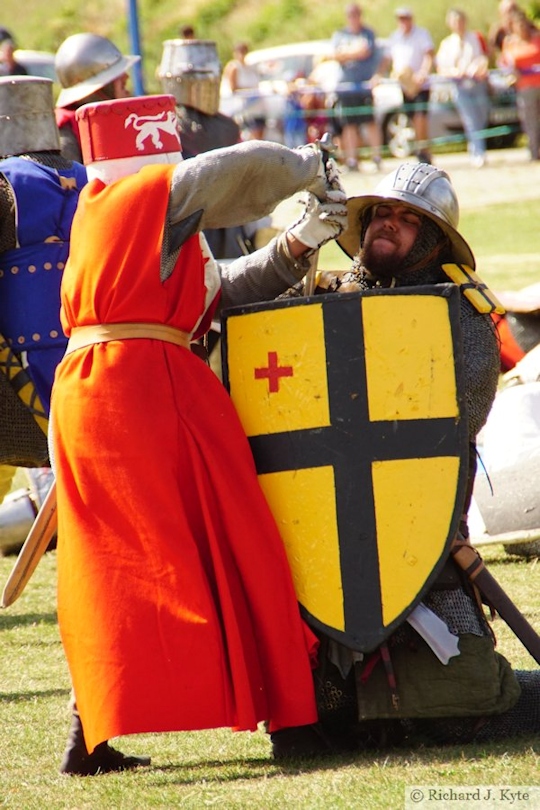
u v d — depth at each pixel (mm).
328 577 10305
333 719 11008
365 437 10336
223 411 10336
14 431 12570
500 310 10984
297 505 10375
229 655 9922
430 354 10359
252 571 10102
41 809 9664
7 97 12734
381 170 52500
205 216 10336
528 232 41719
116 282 10156
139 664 9820
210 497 10133
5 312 12555
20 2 90500
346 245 11883
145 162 10984
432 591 10742
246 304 10898
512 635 13797
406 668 10594
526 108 53031
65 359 10375
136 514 9953
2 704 12680
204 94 20016
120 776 10484
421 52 54000
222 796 9672
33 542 11023
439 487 10297
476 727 10844
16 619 15758
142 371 10102
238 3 83625
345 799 9336
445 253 11469
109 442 10016
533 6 68625
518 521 16750
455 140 55000
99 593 9945
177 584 9875
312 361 10414
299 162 10484
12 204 12406
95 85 17672
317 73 54469
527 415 17156
